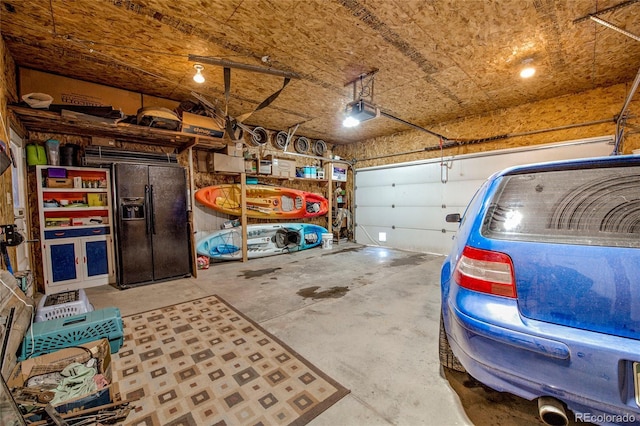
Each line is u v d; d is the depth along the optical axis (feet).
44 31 8.39
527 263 3.46
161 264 12.84
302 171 22.02
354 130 21.13
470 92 13.69
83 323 6.33
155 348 6.81
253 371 5.86
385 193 22.86
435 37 8.97
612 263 3.08
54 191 11.30
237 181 18.52
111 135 12.75
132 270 12.07
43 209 11.03
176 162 14.39
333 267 15.46
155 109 11.48
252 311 9.16
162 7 7.48
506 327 3.38
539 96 14.30
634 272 2.97
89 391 4.72
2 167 5.87
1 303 4.99
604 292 3.05
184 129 12.72
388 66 10.91
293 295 10.78
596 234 3.30
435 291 11.20
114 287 12.07
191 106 13.66
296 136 22.59
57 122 10.46
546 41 9.22
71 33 8.58
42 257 11.10
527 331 3.26
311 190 23.89
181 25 8.29
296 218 22.16
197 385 5.42
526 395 3.40
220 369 5.94
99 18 7.89
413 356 6.43
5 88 8.50
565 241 3.37
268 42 9.23
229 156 16.71
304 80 12.14
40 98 9.37
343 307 9.48
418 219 20.65
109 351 5.81
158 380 5.57
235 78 11.91
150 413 4.69
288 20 8.10
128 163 12.04
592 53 10.02
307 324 8.15
